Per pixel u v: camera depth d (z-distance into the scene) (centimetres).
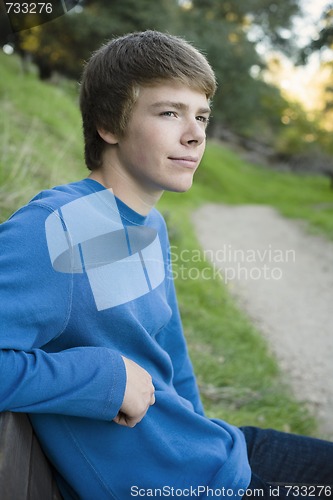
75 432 120
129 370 115
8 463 91
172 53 130
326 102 2842
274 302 657
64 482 127
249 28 2856
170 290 163
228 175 2523
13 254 107
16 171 490
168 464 127
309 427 354
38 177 554
